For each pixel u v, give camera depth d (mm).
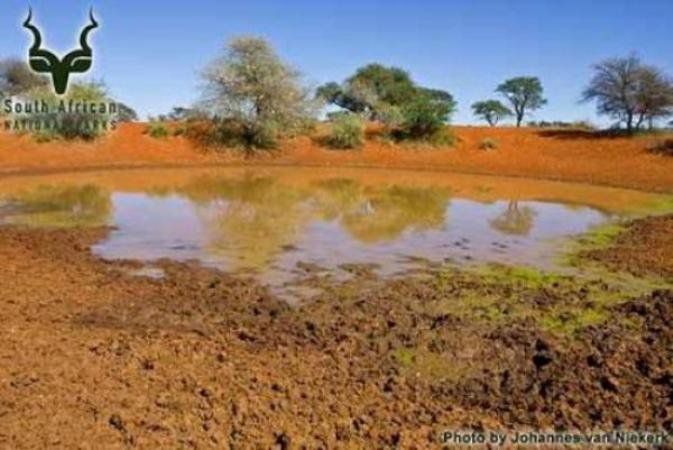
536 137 36562
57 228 14516
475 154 34062
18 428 5832
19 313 8727
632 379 7309
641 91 36062
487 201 20641
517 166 31234
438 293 10289
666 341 8352
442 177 27562
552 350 8062
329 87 44750
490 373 7516
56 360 7258
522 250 13492
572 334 8672
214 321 8867
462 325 8867
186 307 9344
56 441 5668
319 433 6039
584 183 26000
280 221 16172
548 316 9359
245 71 33938
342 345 8133
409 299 9969
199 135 33969
